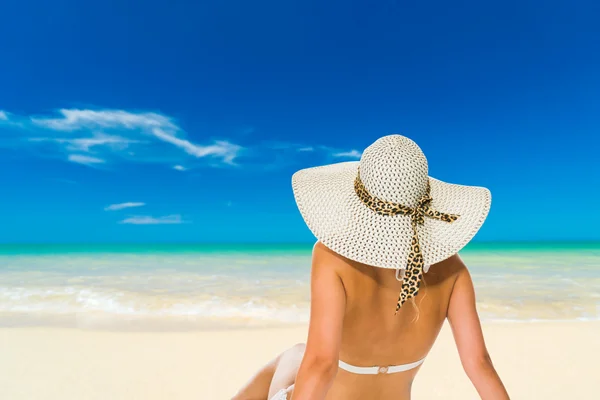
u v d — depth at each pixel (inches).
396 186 57.1
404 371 67.6
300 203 62.2
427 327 63.8
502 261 709.3
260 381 100.7
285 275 509.4
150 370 170.6
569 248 1188.5
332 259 61.1
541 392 148.9
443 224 58.9
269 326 251.4
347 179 64.7
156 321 264.4
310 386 57.4
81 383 157.6
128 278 482.9
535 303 321.1
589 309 300.5
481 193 63.3
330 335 59.3
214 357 186.7
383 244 57.3
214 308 304.5
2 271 569.6
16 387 153.8
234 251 993.5
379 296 61.2
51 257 796.0
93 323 259.4
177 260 732.7
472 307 64.3
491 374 62.9
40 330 224.4
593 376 162.1
